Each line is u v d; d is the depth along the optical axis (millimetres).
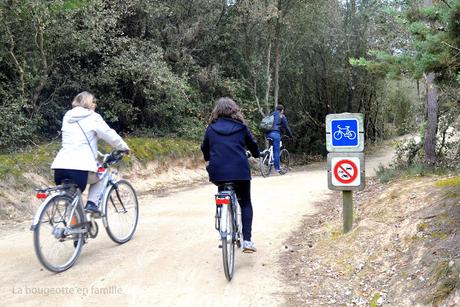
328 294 4309
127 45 12695
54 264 4852
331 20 18266
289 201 8789
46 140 11367
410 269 4152
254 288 4504
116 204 5938
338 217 6750
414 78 4512
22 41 10453
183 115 14852
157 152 12328
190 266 5102
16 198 8188
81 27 11586
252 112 16766
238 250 5703
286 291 4434
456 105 7449
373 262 4637
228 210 4777
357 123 5539
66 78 12023
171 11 13852
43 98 11805
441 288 3588
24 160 9219
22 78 10219
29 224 7398
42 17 9945
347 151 5590
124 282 4633
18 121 10180
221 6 15914
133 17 13492
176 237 6285
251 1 15359
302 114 20359
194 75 15125
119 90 13094
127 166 11141
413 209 5289
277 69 16906
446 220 4590
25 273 4902
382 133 26156
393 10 4914
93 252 5602
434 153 8531
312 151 21312
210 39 15766
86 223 5242
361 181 5527
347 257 5008
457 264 3631
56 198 4863
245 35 16578
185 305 4125
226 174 4867
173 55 14469
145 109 13594
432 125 8516
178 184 11867
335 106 21234
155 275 4828
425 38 4273
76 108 5406
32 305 4094
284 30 17250
